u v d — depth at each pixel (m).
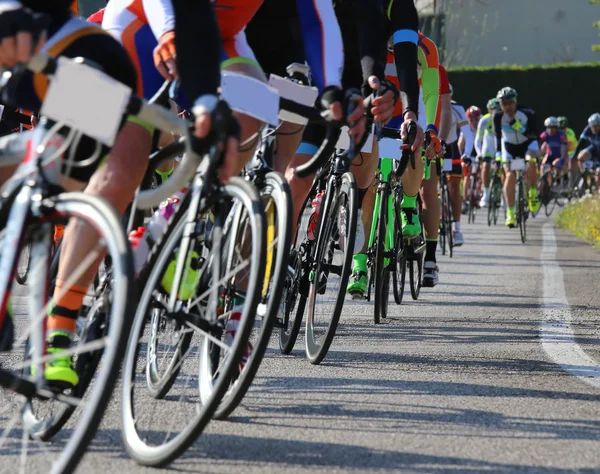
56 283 9.48
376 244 20.27
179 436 9.41
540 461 9.99
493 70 111.25
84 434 7.71
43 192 8.36
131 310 7.82
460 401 12.74
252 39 14.64
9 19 7.59
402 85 16.06
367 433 10.99
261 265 9.39
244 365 10.39
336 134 11.02
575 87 110.06
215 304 9.74
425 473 9.48
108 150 9.15
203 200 9.73
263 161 12.68
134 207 10.23
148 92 11.81
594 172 70.44
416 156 21.59
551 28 144.38
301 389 13.34
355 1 14.27
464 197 67.00
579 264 34.06
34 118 16.62
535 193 61.50
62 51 9.12
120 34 11.65
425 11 134.38
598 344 17.72
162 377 10.90
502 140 52.47
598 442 10.83
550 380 14.27
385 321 20.69
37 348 8.55
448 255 37.81
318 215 16.05
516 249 40.97
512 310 22.50
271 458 9.87
